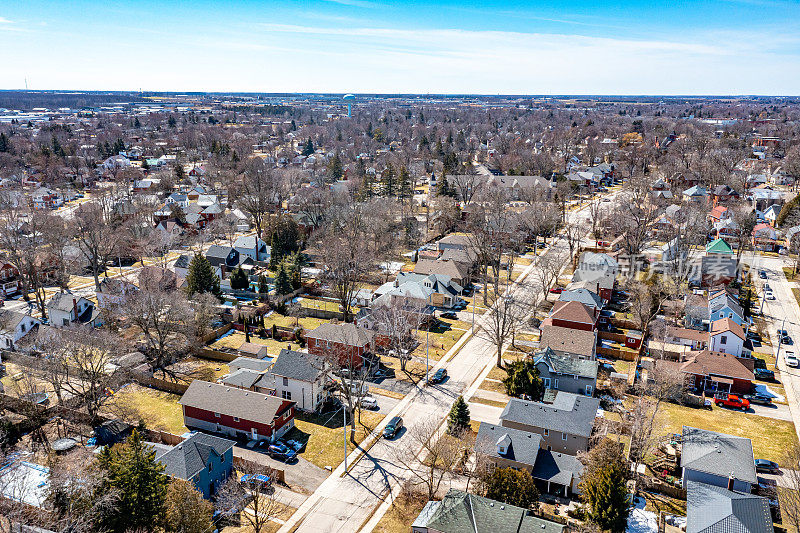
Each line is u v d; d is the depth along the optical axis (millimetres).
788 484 52125
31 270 101062
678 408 67188
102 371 65812
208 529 43031
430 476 51375
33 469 48156
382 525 47344
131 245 127062
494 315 84688
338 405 67625
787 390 71000
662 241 115562
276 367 67250
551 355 72000
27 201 159000
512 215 133750
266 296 100812
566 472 52000
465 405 59969
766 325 88750
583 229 139000
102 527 39000
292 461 56344
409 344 82062
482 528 43312
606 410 65688
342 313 94625
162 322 82750
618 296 100375
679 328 83125
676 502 50469
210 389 63281
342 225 132000
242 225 153250
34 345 74625
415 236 135750
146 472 41562
